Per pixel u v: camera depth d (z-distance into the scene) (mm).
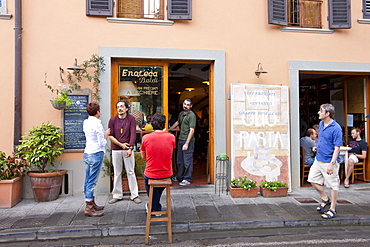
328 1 6816
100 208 5035
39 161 5520
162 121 4383
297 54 6707
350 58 6898
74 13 6000
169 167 4371
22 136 5609
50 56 5926
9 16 5781
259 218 4840
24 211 5082
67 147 5926
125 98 6336
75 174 5965
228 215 4961
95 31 6051
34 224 4543
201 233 4543
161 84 6453
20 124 5762
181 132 6828
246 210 5203
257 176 6336
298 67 6676
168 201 4266
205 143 9484
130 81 6359
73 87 5922
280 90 6500
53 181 5590
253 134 6363
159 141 4301
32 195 5820
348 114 7891
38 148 5379
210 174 6617
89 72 6023
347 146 7383
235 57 6488
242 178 6262
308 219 4820
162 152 4293
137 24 6168
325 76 8523
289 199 5855
